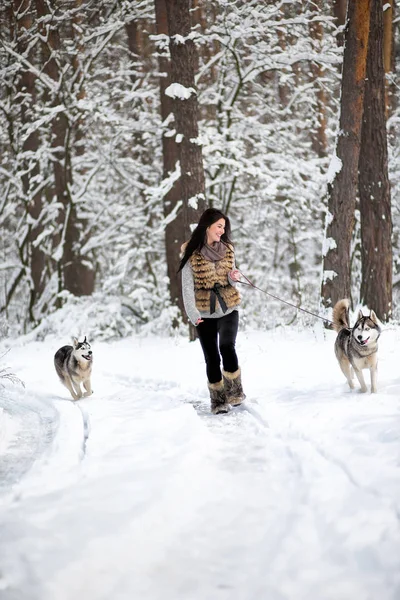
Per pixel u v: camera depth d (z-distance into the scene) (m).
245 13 14.16
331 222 11.14
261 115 15.69
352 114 10.74
